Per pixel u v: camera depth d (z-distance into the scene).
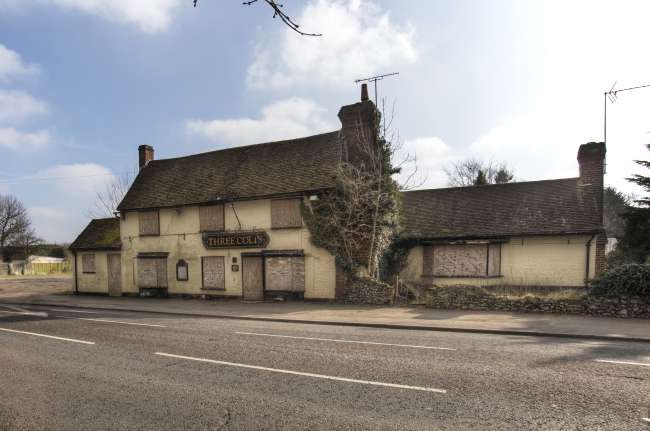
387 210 17.58
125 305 17.61
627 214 24.92
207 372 6.72
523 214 18.80
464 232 18.83
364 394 5.52
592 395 5.41
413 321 11.56
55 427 4.67
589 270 16.84
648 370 6.58
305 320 12.38
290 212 17.69
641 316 11.46
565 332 9.62
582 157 19.30
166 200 21.14
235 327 11.48
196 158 23.69
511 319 11.62
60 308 17.25
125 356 7.97
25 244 56.22
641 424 4.50
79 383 6.28
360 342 9.04
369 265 16.67
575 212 17.77
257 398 5.43
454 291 14.12
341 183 16.80
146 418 4.84
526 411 4.88
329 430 4.39
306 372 6.60
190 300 19.20
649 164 25.47
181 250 20.42
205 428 4.52
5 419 4.93
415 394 5.50
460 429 4.39
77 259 24.03
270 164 20.22
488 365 6.93
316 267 17.09
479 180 30.78
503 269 18.16
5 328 11.67
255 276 18.34
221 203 19.30
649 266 11.64
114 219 25.44
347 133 18.59
